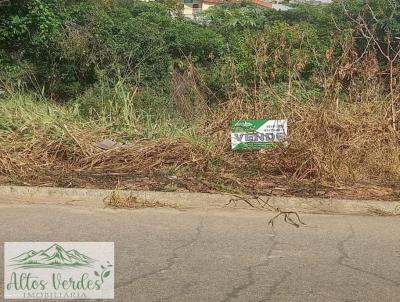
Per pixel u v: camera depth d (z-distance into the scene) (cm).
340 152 788
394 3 1254
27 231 594
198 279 474
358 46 1145
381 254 549
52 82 1313
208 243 571
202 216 671
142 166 796
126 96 1022
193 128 879
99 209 691
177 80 1274
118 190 711
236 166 799
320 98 884
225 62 1309
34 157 799
